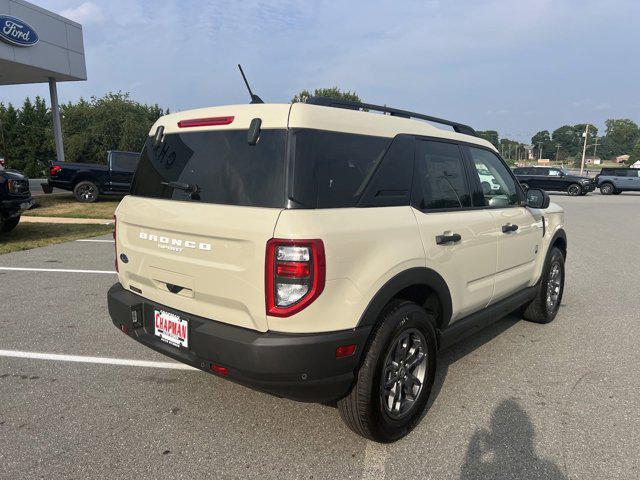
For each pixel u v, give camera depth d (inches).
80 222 485.4
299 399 103.4
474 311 148.6
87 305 216.1
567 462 108.9
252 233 97.0
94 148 1510.8
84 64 818.8
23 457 107.9
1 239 385.1
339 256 97.8
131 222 125.2
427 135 131.5
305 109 102.3
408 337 117.4
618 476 104.0
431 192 127.8
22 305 215.5
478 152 155.5
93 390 139.6
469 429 122.5
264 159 101.7
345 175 105.5
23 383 143.3
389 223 110.2
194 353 108.6
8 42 655.1
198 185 111.3
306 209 97.0
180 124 121.4
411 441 117.2
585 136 2295.8
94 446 112.7
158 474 103.1
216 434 118.4
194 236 107.9
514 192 171.6
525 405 134.6
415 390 122.0
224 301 104.5
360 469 106.0
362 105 123.6
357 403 107.5
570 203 893.2
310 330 97.3
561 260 205.0
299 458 109.5
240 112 108.4
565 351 173.9
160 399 135.0
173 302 116.3
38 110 2003.0
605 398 138.8
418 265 115.9
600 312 221.0
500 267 155.5
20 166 1891.0
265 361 96.1
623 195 1184.2
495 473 105.0
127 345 172.2
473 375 153.5
